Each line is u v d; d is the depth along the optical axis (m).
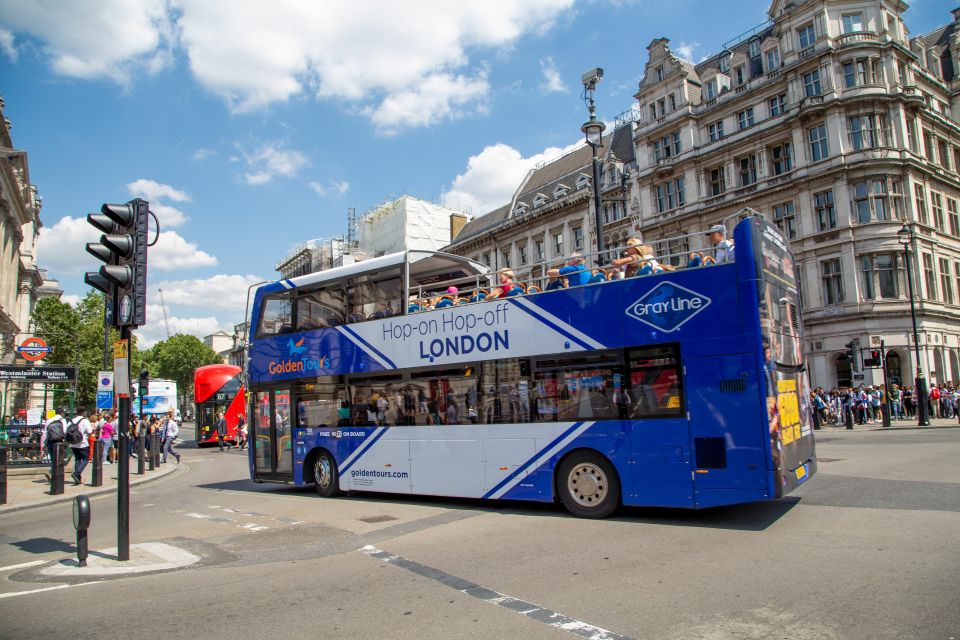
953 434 20.27
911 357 33.25
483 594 5.68
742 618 4.68
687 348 8.57
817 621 4.52
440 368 11.16
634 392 8.98
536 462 9.84
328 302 13.29
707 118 40.91
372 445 12.09
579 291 9.63
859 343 33.06
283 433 14.01
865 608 4.73
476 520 9.56
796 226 36.22
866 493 9.70
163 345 117.50
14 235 44.41
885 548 6.40
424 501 11.80
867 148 33.94
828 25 35.09
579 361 9.55
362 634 4.80
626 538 7.73
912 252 33.53
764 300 8.23
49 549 9.02
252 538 8.98
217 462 27.00
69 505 14.66
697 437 8.38
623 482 8.94
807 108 34.97
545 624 4.81
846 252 34.06
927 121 38.16
